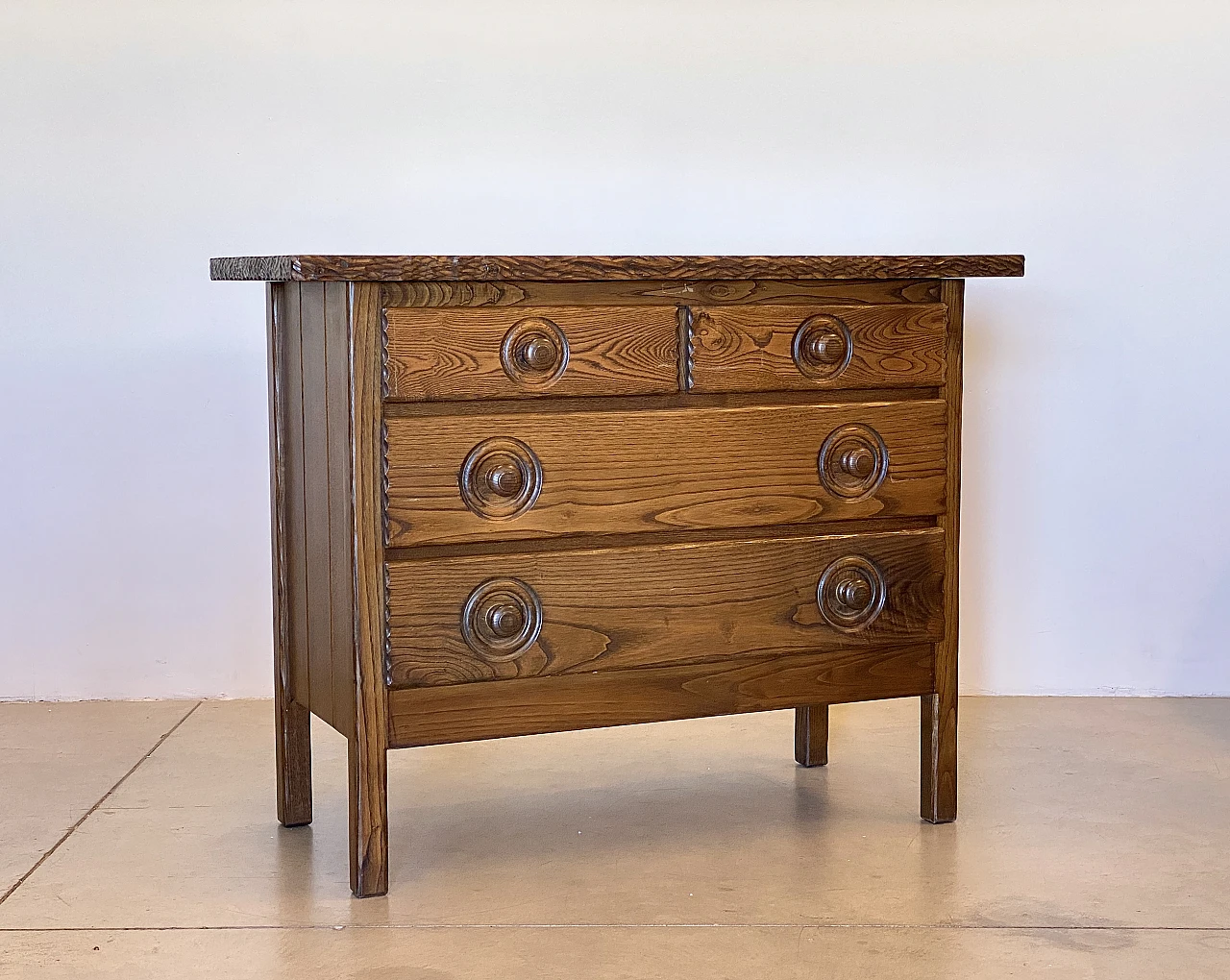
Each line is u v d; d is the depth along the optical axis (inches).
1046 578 150.3
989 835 106.0
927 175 146.1
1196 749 128.9
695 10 143.5
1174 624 150.9
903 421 105.1
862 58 144.9
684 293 97.8
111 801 113.6
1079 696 150.5
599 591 97.0
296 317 101.3
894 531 106.0
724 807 112.7
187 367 143.0
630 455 96.8
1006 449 148.6
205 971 83.0
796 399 102.1
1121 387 148.3
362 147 142.0
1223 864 100.1
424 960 84.6
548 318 93.7
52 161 139.8
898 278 103.6
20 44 138.5
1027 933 88.4
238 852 102.3
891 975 82.4
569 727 97.7
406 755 127.2
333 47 140.7
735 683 102.2
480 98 142.5
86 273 141.2
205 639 146.2
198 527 144.9
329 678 98.4
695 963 84.2
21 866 99.5
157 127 140.3
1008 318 147.0
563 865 100.3
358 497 90.5
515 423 93.5
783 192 145.9
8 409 141.7
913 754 127.2
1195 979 82.0
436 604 93.0
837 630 104.3
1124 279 146.9
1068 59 144.8
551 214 144.4
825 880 97.1
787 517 101.7
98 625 145.2
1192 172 145.8
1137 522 150.0
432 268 89.1
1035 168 145.9
